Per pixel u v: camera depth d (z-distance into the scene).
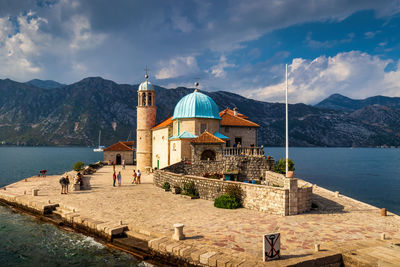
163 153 50.53
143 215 22.81
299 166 125.56
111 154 77.69
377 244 16.00
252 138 51.53
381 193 60.28
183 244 16.14
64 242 20.19
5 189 36.22
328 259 14.26
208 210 24.27
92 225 20.78
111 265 16.69
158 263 16.22
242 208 25.05
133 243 18.25
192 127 44.50
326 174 95.00
